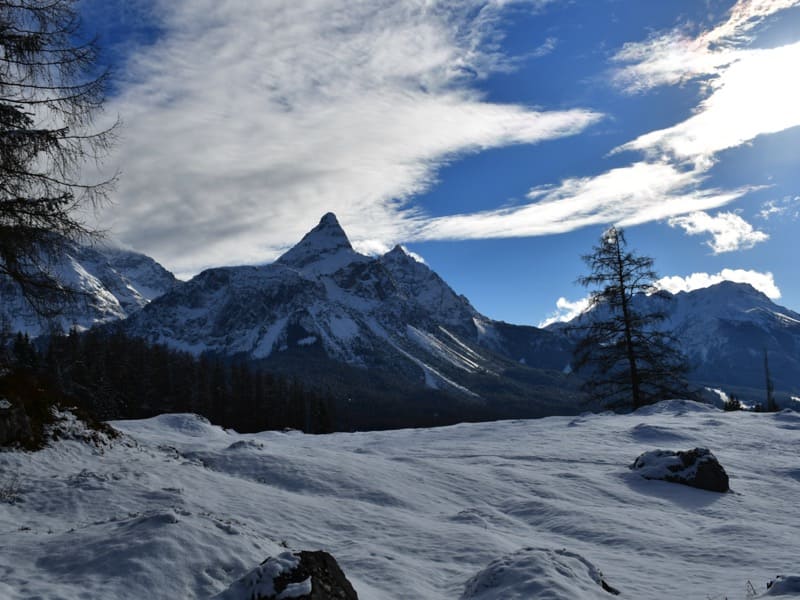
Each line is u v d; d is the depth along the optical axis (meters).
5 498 13.14
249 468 19.28
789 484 22.14
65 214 14.09
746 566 12.65
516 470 22.09
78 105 13.96
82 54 13.94
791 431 30.80
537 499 18.50
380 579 10.61
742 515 18.31
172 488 14.78
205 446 22.56
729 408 58.53
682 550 13.91
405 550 12.87
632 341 39.75
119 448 18.97
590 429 31.48
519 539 14.38
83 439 18.16
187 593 8.45
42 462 15.97
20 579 8.33
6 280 14.25
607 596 9.58
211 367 105.00
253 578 7.79
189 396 92.25
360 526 14.62
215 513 13.72
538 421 35.72
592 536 15.15
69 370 63.00
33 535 10.41
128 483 14.78
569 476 21.61
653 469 21.84
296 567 7.96
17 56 13.41
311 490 17.75
